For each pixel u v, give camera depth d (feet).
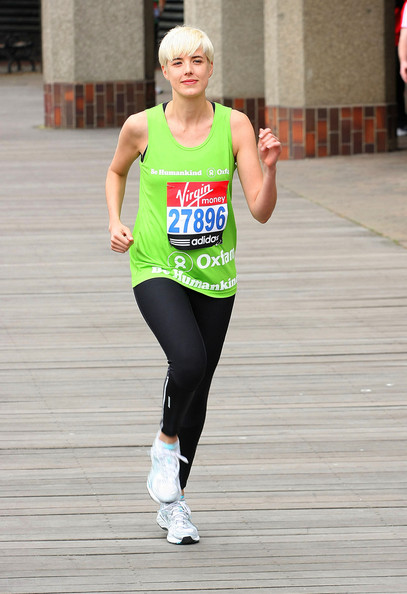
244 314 54.03
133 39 144.46
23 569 28.58
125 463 35.81
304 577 28.09
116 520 31.63
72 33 142.10
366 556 29.19
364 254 66.74
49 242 71.15
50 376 44.88
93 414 40.34
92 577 28.14
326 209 81.30
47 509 32.32
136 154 29.71
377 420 39.37
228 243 29.37
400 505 32.32
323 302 56.03
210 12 127.03
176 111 28.73
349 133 108.68
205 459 35.96
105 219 78.89
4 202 86.02
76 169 104.42
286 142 108.99
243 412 40.29
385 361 46.37
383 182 92.32
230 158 28.86
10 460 36.06
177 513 30.01
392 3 107.65
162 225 28.94
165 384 28.73
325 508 32.17
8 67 254.68
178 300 28.58
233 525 31.17
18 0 271.08
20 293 58.59
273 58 109.09
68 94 143.33
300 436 37.91
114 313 54.75
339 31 106.52
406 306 55.21
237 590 27.40
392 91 109.40
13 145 124.77
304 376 44.45
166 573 28.35
